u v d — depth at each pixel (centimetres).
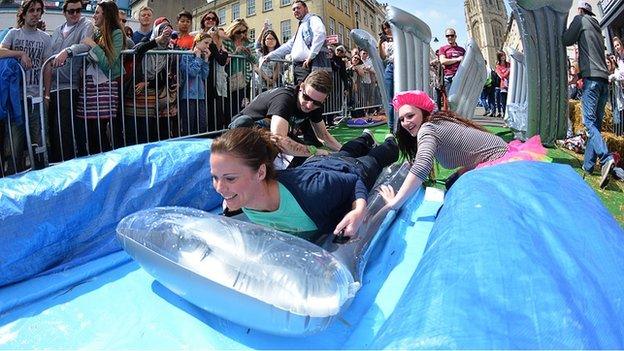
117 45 439
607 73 523
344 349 199
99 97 437
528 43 562
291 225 252
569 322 125
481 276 146
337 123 846
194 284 206
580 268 155
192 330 212
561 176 256
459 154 324
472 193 227
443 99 934
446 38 941
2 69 366
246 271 195
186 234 216
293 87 364
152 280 261
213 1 3341
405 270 267
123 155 329
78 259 285
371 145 407
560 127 600
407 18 648
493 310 130
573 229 186
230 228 218
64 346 202
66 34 438
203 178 374
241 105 620
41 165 408
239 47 616
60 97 423
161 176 339
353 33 659
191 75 514
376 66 666
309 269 194
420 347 119
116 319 223
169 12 2441
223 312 205
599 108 532
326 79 344
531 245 164
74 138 431
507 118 780
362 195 255
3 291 249
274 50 766
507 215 191
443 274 154
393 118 673
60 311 230
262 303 189
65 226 278
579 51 537
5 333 213
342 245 248
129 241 231
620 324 135
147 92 484
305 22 663
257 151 222
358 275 240
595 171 536
